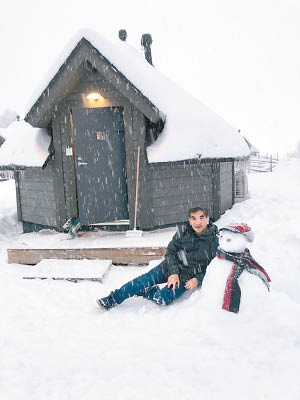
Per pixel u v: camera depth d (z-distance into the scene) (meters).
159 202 6.96
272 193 11.11
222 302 3.53
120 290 4.14
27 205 8.20
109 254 5.84
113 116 6.91
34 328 3.73
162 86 7.40
